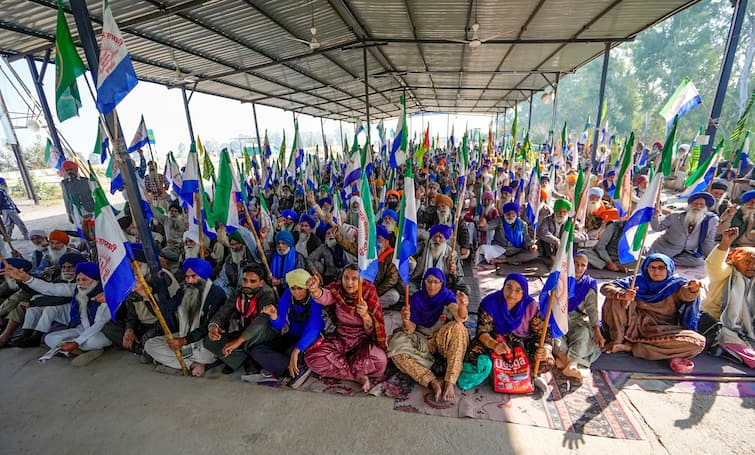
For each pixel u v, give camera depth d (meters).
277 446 2.52
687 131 29.77
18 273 3.75
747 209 5.09
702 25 29.81
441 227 4.30
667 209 7.62
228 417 2.80
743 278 3.25
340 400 2.92
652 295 3.31
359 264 2.98
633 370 3.10
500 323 3.11
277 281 3.94
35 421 2.86
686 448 2.34
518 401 2.82
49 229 9.81
